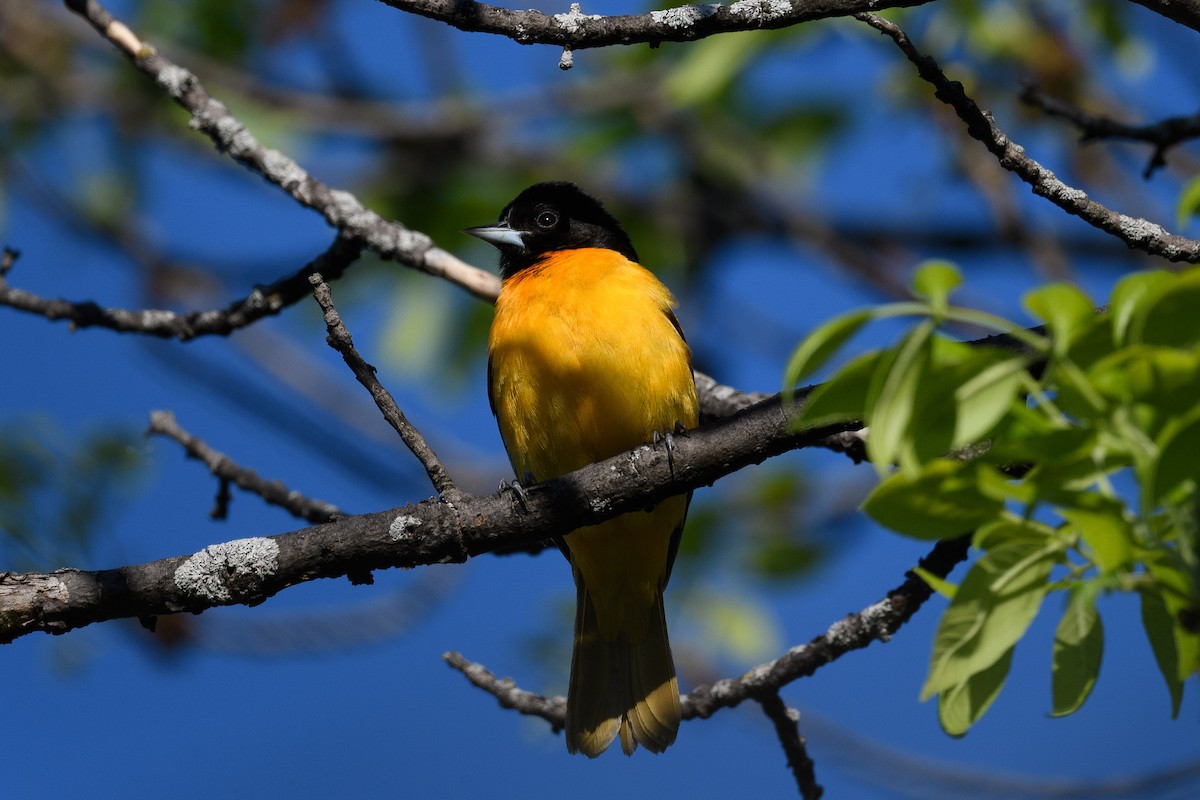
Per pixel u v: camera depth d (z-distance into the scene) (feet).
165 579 23.80
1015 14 46.09
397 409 24.27
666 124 52.29
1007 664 15.28
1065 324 13.64
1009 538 14.85
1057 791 36.65
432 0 23.97
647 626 35.42
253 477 33.24
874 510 14.57
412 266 36.14
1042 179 25.04
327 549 23.81
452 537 23.91
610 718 33.09
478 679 32.12
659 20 24.22
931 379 13.33
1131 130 29.30
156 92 53.01
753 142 52.24
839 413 14.07
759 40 41.96
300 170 35.04
